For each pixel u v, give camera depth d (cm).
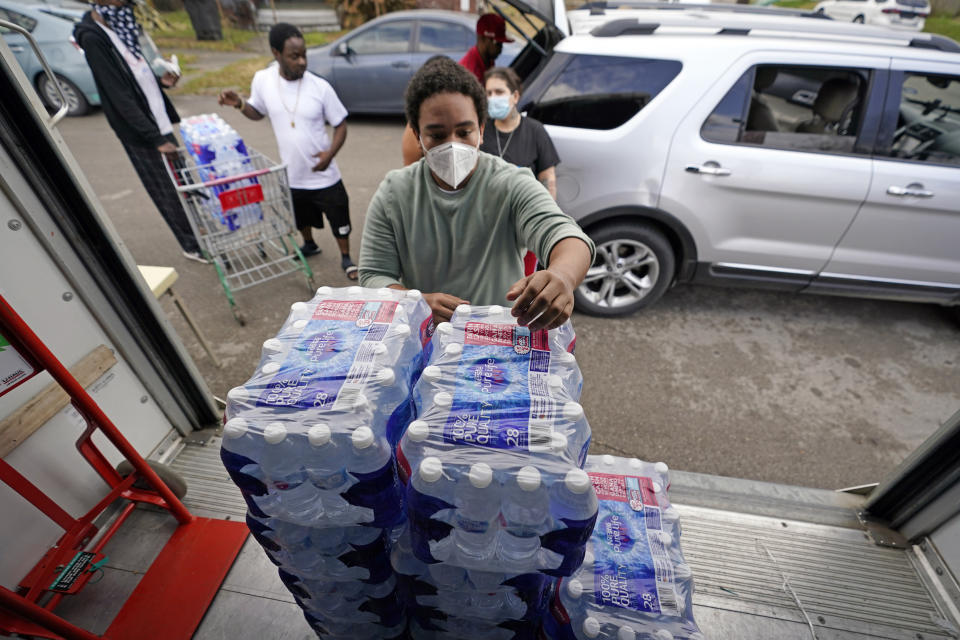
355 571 110
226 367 299
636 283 332
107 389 186
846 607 169
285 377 97
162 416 214
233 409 93
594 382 296
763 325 350
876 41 281
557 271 99
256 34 1292
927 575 179
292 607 166
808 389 295
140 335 194
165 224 459
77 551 160
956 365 316
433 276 147
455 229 135
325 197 355
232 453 89
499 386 97
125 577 175
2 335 124
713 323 351
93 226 167
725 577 176
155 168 346
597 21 321
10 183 146
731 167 281
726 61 272
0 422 147
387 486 93
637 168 288
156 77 339
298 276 391
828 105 279
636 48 280
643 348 324
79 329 173
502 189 130
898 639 162
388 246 146
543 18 301
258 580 173
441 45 646
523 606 110
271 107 328
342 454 88
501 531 92
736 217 297
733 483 212
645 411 277
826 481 240
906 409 282
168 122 352
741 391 292
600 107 288
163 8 1459
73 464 174
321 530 102
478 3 743
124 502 195
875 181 278
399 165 579
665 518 133
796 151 280
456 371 100
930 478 178
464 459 85
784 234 300
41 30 638
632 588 117
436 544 93
